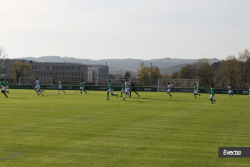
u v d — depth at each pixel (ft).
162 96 119.44
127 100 88.17
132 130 32.83
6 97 92.27
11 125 35.29
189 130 33.42
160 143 26.16
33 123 37.11
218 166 19.57
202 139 28.25
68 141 26.55
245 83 278.26
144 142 26.50
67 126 35.06
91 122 38.68
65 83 260.62
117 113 50.29
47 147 24.13
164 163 19.99
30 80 200.03
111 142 26.35
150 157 21.44
